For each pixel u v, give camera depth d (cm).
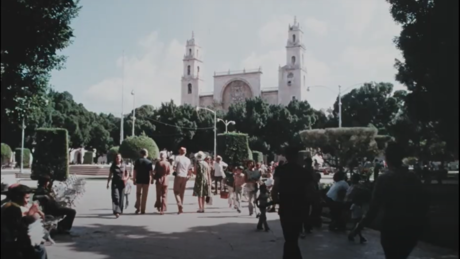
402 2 786
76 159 7306
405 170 454
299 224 586
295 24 10681
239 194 1339
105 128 7550
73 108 6606
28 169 4859
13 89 572
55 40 791
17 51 572
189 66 11838
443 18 462
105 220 1127
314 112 6994
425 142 607
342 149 2386
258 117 6669
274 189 604
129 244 813
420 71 671
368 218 464
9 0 545
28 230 525
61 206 920
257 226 999
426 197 439
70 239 852
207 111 7444
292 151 606
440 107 452
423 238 456
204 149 7075
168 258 700
